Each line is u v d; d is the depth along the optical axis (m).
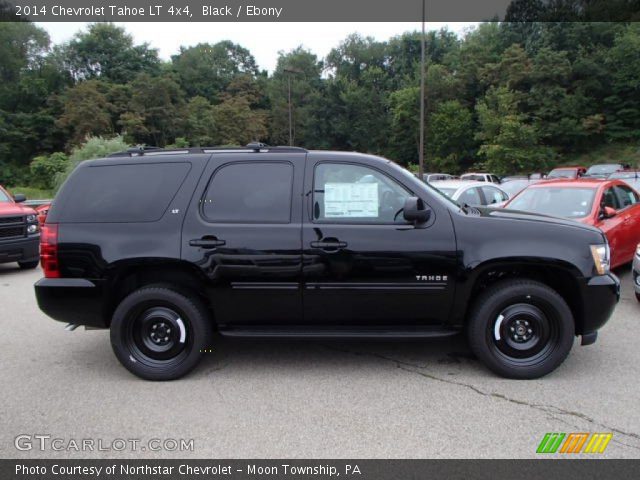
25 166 60.19
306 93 82.62
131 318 4.23
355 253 4.07
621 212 7.68
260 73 104.25
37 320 6.22
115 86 62.38
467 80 55.12
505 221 4.12
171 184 4.28
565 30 50.88
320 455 3.07
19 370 4.54
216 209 4.22
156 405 3.79
